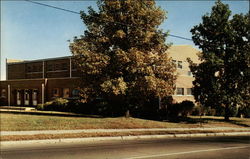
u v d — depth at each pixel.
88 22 25.17
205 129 21.58
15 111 32.97
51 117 24.80
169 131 18.64
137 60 22.64
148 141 14.79
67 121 20.38
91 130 17.22
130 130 18.16
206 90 26.34
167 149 11.97
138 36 23.91
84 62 23.56
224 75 26.84
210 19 26.94
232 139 16.81
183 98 38.16
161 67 24.77
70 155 10.23
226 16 26.83
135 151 11.30
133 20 23.78
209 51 27.38
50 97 41.53
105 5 24.67
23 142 12.94
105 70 23.89
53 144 13.02
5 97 47.88
